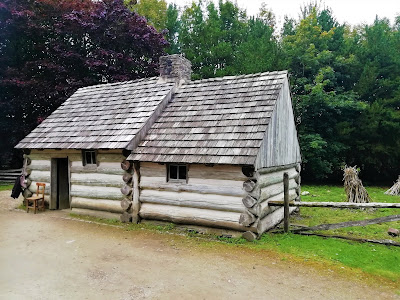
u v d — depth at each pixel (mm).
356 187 12102
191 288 5234
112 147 9188
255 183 7555
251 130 8180
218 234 8148
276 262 6410
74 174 10617
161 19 28469
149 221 9242
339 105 19641
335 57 22281
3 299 4828
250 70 17953
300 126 20812
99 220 9758
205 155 8008
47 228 8883
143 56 22406
